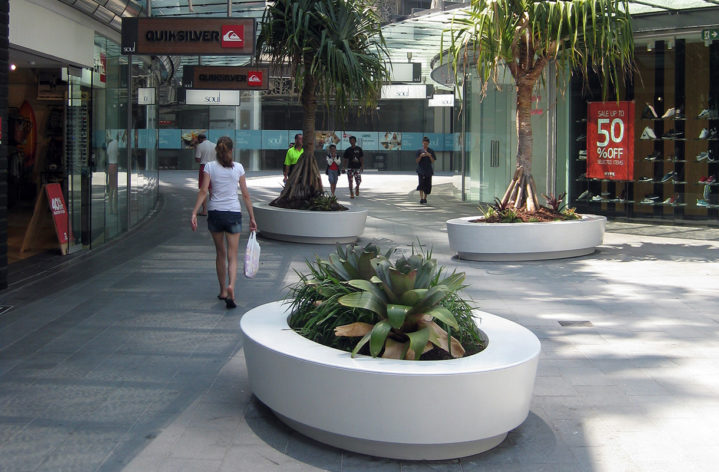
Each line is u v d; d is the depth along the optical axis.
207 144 17.02
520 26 11.30
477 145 20.20
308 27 12.72
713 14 14.17
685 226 15.28
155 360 5.98
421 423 4.00
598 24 11.32
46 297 8.30
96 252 11.59
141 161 16.00
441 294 4.46
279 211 12.56
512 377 4.14
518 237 10.73
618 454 4.26
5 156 8.70
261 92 37.53
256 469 4.02
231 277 7.77
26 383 5.40
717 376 5.66
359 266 4.93
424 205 19.88
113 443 4.35
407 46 21.72
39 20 9.91
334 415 4.14
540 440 4.46
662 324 7.23
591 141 16.20
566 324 7.24
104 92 12.57
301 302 5.23
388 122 39.34
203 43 11.88
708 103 15.19
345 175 34.38
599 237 11.40
